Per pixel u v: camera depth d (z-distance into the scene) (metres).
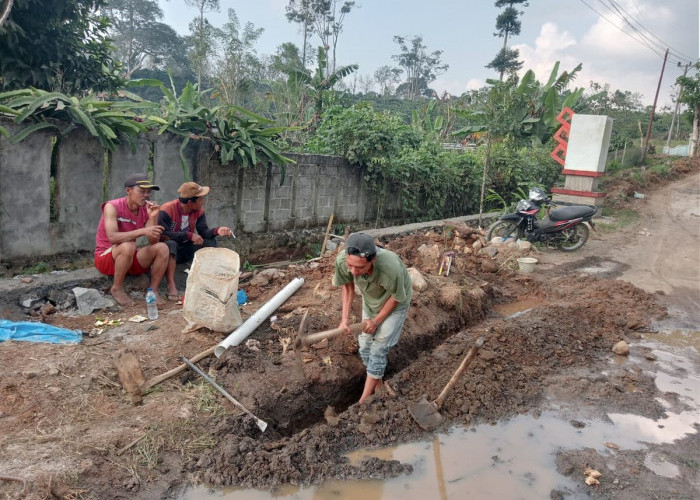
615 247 10.62
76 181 6.37
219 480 3.16
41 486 2.83
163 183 7.21
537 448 3.77
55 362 4.06
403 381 4.53
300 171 9.30
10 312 5.10
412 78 61.97
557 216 9.70
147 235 5.32
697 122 29.83
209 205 7.77
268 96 17.09
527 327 5.70
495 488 3.32
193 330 4.78
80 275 5.72
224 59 17.34
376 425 3.90
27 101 5.70
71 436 3.30
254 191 8.51
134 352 4.39
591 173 12.95
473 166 13.91
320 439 3.63
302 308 5.51
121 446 3.28
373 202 11.24
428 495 3.23
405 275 4.01
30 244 6.08
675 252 10.32
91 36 9.12
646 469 3.55
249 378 4.23
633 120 38.16
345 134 10.40
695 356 5.46
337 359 4.71
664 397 4.56
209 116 7.43
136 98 7.79
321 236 9.74
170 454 3.31
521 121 16.38
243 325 4.82
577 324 6.01
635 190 18.31
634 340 5.83
